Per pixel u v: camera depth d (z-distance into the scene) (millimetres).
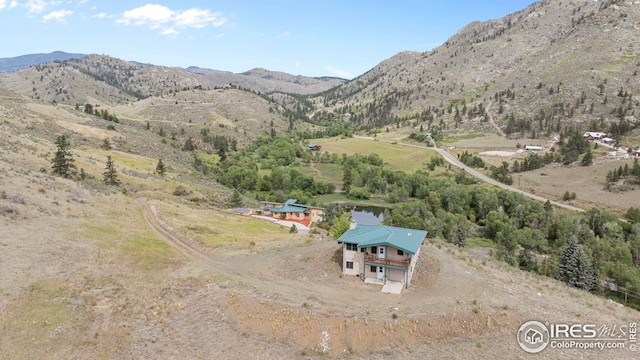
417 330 37875
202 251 60875
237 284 46812
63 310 38656
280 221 111188
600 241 96875
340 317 39250
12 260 42781
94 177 100500
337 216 119812
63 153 93125
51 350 34156
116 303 42188
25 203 58062
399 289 46188
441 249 63125
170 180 123188
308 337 37562
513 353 35562
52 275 42938
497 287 47438
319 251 58438
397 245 47719
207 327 39938
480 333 37969
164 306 43219
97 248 52594
